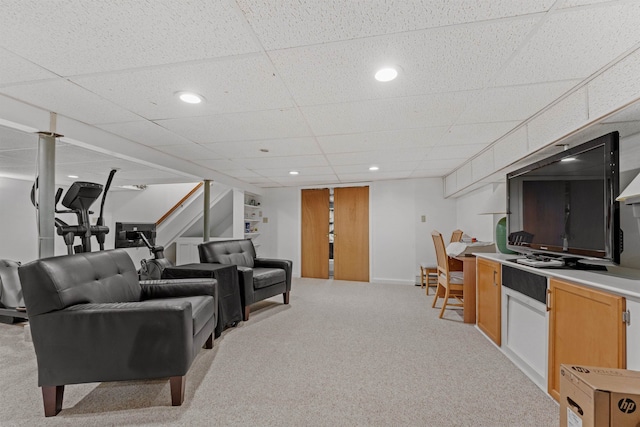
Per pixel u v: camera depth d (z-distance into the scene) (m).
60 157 3.31
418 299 4.14
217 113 2.24
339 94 1.92
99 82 1.76
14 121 2.01
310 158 3.71
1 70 1.62
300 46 1.40
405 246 5.34
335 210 5.79
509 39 1.34
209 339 2.43
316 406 1.66
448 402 1.70
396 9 1.16
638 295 1.18
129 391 1.81
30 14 1.17
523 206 2.43
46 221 2.26
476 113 2.22
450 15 1.19
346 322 3.13
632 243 1.79
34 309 1.56
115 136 2.78
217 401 1.71
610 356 1.31
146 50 1.44
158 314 1.63
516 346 2.17
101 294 1.90
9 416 1.56
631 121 1.63
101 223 3.62
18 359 2.18
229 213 6.36
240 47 1.41
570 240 1.86
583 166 1.76
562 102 1.95
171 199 6.12
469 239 3.98
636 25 1.23
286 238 6.13
